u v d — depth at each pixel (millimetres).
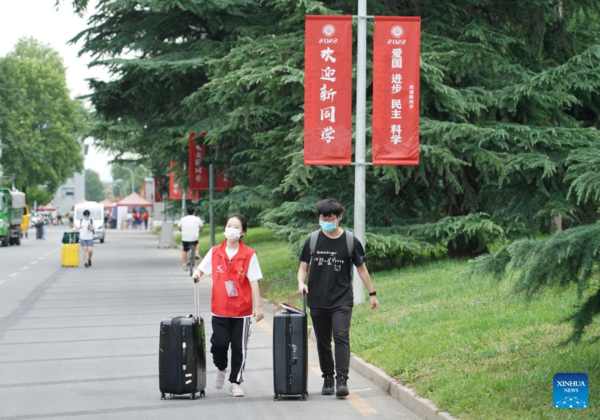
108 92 23812
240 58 16828
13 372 9305
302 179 15828
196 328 7836
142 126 25828
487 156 15766
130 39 23094
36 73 88188
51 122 88625
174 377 7770
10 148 69938
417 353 8766
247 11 22750
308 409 7414
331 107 13297
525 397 6527
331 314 7883
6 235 44250
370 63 15922
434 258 18062
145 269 27062
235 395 7988
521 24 18672
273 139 18250
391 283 14898
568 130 16141
